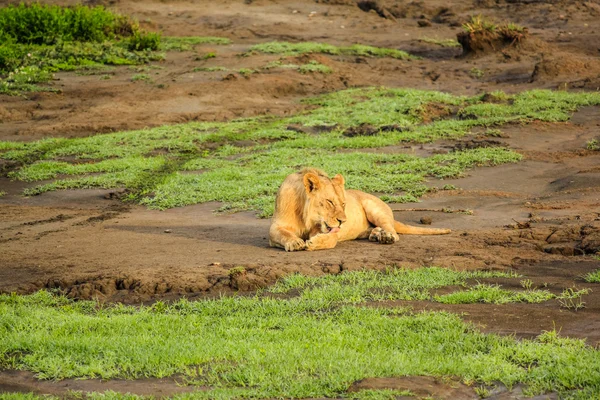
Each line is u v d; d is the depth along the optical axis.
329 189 14.60
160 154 27.38
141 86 38.50
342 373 8.65
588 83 36.88
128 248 15.68
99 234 17.31
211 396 8.26
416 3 60.38
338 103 34.97
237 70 41.31
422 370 8.76
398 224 15.73
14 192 23.45
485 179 22.23
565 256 13.70
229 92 37.22
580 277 12.38
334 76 41.50
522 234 15.23
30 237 17.34
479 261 13.45
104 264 14.41
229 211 19.55
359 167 23.14
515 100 33.06
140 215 19.94
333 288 12.07
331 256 14.00
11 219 19.84
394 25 57.00
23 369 9.46
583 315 10.55
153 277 13.09
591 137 27.64
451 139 27.56
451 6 59.81
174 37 51.69
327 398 8.23
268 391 8.38
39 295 12.62
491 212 18.08
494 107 31.89
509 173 22.83
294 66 42.25
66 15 48.09
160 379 9.02
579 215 16.94
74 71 41.94
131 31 50.88
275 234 14.91
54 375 9.13
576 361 8.66
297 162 24.41
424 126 29.55
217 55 45.66
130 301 12.43
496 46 46.44
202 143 28.81
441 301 11.41
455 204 19.17
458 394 8.23
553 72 39.19
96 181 23.62
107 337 10.32
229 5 61.94
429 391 8.21
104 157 27.20
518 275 12.62
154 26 55.03
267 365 9.02
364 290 11.98
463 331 10.02
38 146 28.72
